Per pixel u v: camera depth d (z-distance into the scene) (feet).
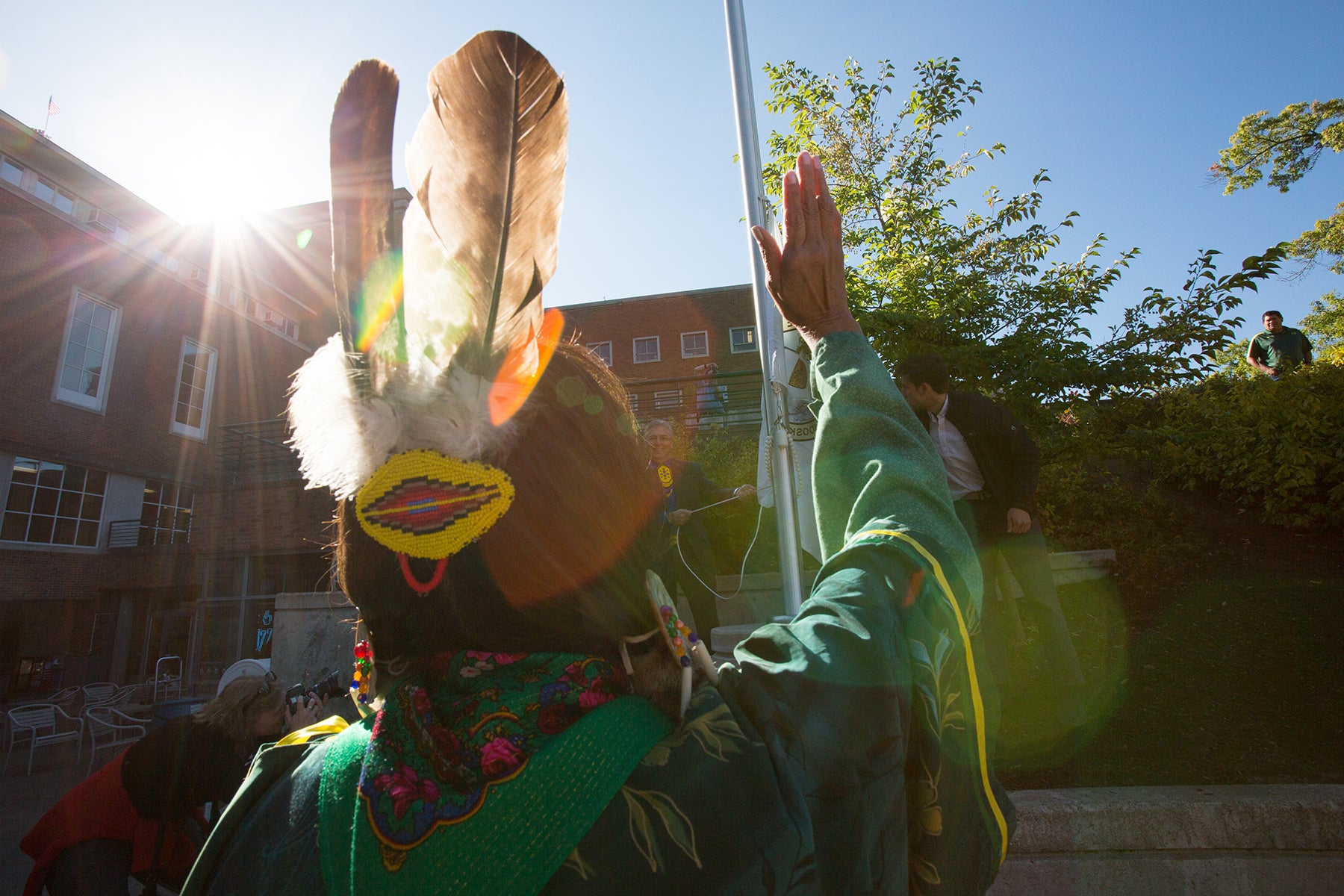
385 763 1.86
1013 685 12.90
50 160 53.16
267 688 8.04
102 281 55.16
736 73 13.91
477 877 1.63
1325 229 63.72
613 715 1.88
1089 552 16.85
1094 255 17.85
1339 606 13.75
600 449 2.09
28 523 50.19
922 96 21.34
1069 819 7.88
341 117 2.14
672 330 86.38
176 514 59.36
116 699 45.14
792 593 11.55
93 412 53.98
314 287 75.05
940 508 2.59
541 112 2.22
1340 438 17.30
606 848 1.66
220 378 63.41
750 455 27.66
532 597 1.96
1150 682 12.42
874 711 1.96
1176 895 7.50
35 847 7.38
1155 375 15.98
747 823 1.72
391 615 2.11
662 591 2.17
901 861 1.91
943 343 16.85
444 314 2.07
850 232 21.15
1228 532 17.87
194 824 8.00
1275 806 7.70
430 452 1.92
